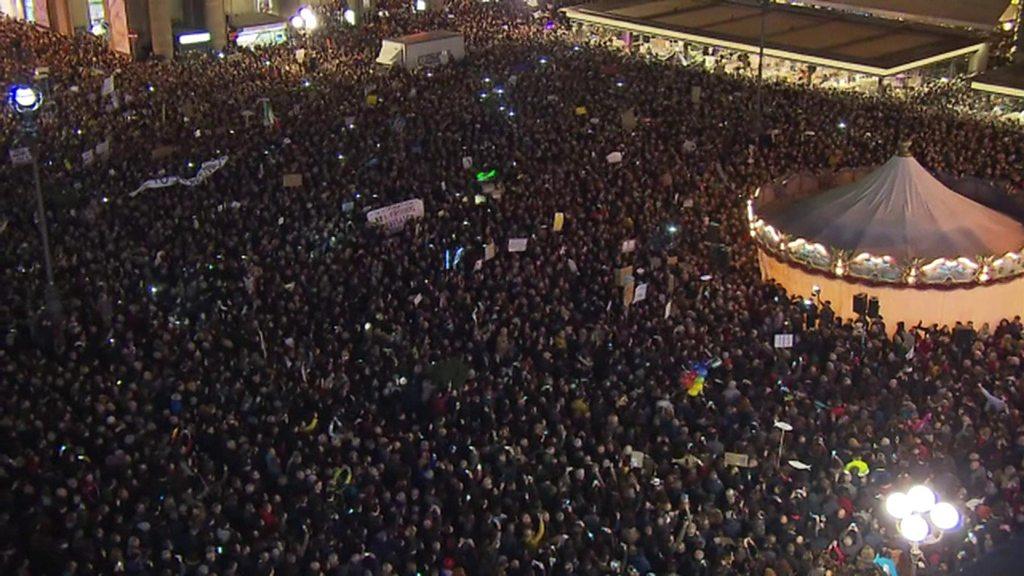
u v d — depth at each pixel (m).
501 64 53.78
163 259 30.17
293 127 42.28
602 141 40.44
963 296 29.23
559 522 20.00
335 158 38.19
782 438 22.20
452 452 21.95
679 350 25.45
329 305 28.03
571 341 26.19
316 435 22.84
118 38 63.06
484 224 32.75
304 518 20.25
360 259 30.50
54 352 25.92
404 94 47.44
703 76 51.50
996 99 48.56
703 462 21.72
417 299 27.73
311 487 20.70
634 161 38.34
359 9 72.75
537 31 64.50
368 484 20.80
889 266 29.22
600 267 30.02
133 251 30.55
